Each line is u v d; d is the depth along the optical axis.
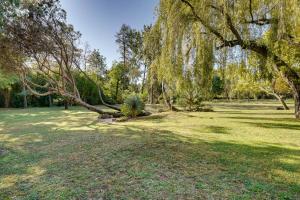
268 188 3.52
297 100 12.38
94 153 5.73
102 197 3.34
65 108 24.62
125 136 7.96
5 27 10.34
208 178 3.94
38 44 12.27
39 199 3.35
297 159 5.00
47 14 12.38
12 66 12.48
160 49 11.88
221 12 8.79
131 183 3.80
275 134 8.05
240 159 5.01
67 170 4.55
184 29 9.78
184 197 3.26
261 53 9.31
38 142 7.33
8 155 5.84
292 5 7.69
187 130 9.09
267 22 8.79
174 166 4.59
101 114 15.66
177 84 11.21
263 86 19.08
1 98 27.38
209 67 9.86
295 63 10.59
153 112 18.28
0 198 3.43
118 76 34.84
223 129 9.23
